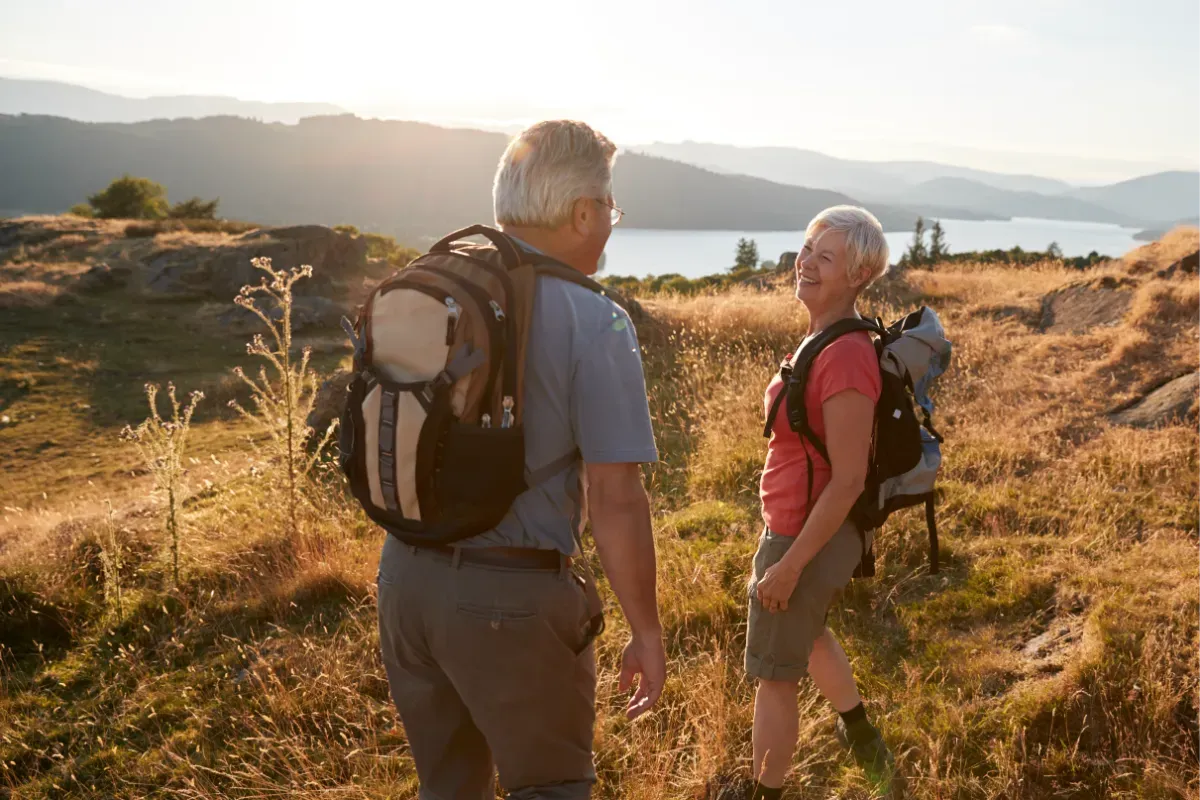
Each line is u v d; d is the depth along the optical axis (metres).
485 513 1.46
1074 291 9.27
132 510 5.75
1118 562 3.54
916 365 2.11
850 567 2.21
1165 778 2.29
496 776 2.64
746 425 6.09
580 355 1.48
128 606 4.28
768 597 2.13
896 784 2.47
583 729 1.69
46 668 3.84
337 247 32.47
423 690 1.74
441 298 1.44
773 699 2.31
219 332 26.27
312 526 4.93
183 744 3.13
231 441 14.18
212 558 4.71
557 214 1.58
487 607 1.52
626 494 1.50
